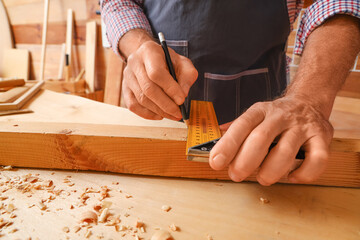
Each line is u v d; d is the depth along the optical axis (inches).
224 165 15.4
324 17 25.7
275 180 15.6
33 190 19.1
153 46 24.3
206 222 16.0
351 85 57.4
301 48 32.9
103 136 20.9
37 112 32.0
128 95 27.6
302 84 21.8
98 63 93.2
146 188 19.7
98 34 89.2
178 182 20.7
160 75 22.1
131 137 20.6
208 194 19.0
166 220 16.1
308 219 16.4
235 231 15.3
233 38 37.7
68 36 94.1
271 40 38.4
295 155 15.4
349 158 19.2
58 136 21.2
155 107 25.4
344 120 43.2
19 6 110.5
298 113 17.6
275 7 36.3
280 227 15.6
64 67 96.7
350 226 15.8
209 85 41.5
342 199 18.5
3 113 30.6
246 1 35.4
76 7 93.5
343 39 24.6
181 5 36.6
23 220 16.0
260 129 15.8
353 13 24.3
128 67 26.5
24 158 22.1
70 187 19.7
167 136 20.9
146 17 41.4
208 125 23.8
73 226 15.6
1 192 18.8
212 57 39.5
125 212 16.8
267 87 42.6
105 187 19.7
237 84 41.7
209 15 36.2
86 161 21.9
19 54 113.0
